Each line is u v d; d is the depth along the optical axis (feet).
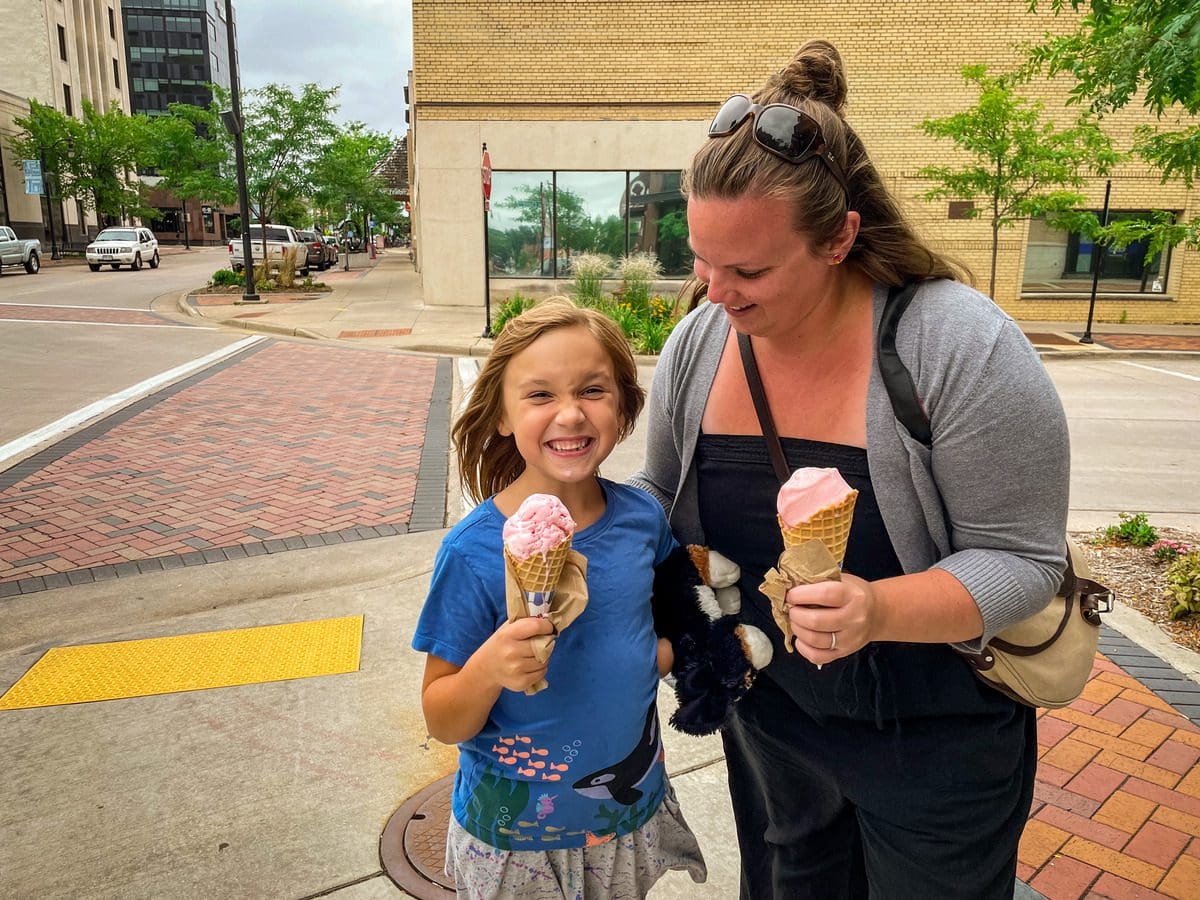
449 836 5.92
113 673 12.71
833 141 4.40
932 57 58.29
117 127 146.92
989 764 5.24
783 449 5.19
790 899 6.37
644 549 5.53
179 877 8.64
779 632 5.50
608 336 5.30
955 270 5.10
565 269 64.80
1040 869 8.57
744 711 5.98
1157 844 8.91
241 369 39.91
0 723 11.39
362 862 8.85
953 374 4.55
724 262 4.47
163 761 10.57
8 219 143.95
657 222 63.31
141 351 45.03
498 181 63.41
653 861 5.88
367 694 12.11
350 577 16.42
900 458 4.76
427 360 44.27
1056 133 55.62
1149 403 34.50
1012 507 4.57
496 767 5.37
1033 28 57.57
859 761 5.43
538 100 61.52
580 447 5.16
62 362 41.01
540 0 59.93
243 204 71.00
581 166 62.49
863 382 4.89
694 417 5.63
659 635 5.64
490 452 5.95
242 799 9.83
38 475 22.81
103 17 197.06
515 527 4.25
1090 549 17.65
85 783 10.13
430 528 19.03
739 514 5.50
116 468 23.49
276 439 26.91
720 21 59.52
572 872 5.56
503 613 5.07
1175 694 11.85
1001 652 4.94
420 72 61.21
